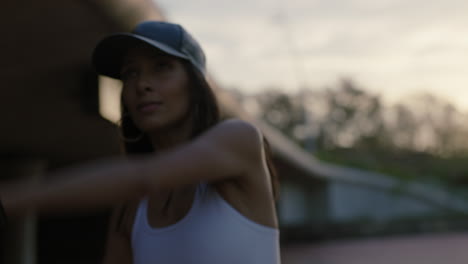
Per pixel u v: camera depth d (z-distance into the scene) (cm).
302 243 2456
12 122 626
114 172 81
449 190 3080
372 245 2162
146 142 169
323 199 2584
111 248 154
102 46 142
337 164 3089
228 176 115
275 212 133
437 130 5562
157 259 134
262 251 128
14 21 356
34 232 862
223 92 622
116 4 349
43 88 501
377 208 2730
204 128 142
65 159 996
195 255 127
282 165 1675
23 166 861
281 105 5588
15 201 73
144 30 141
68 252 1734
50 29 377
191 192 132
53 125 660
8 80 475
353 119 5616
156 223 137
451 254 1648
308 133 3434
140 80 140
